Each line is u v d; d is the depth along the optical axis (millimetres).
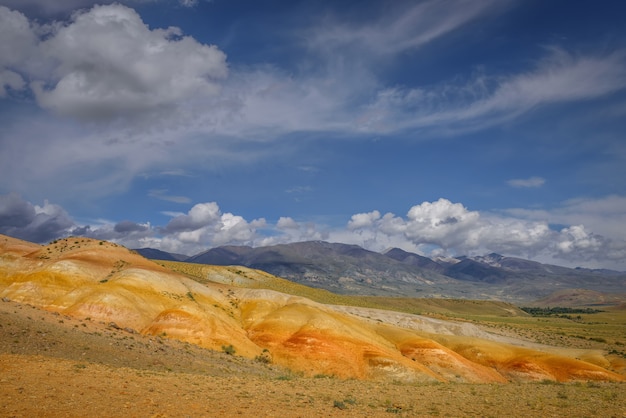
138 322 59938
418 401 24703
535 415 20938
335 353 63062
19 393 17234
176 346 43844
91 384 20312
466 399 26234
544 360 74875
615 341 126438
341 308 96938
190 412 17109
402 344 76500
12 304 38906
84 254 81812
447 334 92875
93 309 58438
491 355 78688
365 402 23219
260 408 19000
